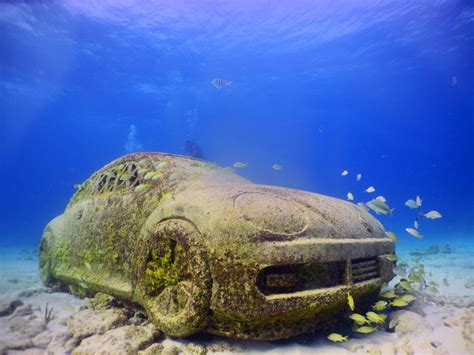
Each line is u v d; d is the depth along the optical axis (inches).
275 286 99.5
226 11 998.4
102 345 107.5
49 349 117.3
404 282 152.9
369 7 962.7
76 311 158.6
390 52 1274.6
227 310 96.8
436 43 1178.0
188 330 103.2
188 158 186.2
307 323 108.5
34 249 682.8
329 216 126.4
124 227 146.1
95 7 896.9
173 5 944.3
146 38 1107.3
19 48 1076.5
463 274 282.5
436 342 119.0
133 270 129.7
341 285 112.5
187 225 111.1
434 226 1621.6
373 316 118.6
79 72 1307.8
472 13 944.3
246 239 100.3
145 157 173.6
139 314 135.6
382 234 154.1
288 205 119.1
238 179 179.0
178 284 111.9
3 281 265.1
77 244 174.2
